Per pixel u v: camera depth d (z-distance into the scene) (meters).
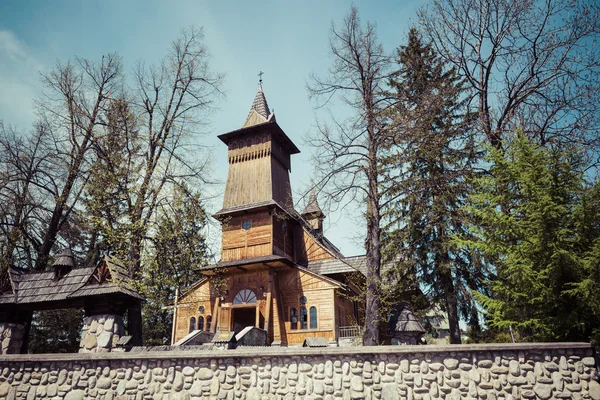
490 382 8.50
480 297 10.16
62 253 15.15
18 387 10.56
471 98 19.89
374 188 16.25
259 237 27.42
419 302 21.05
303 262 29.73
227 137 31.25
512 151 10.39
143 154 20.14
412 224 20.33
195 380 9.73
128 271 15.50
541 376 8.38
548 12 17.64
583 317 8.59
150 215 18.42
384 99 16.55
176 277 19.33
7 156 23.09
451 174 18.27
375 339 14.80
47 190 22.94
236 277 27.12
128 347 13.04
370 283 15.64
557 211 9.05
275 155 30.55
